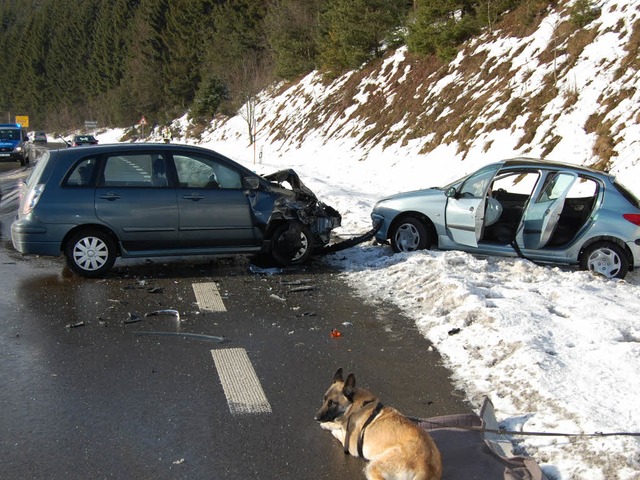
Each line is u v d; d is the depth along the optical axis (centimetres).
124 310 702
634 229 872
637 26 1816
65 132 9938
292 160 3203
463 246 940
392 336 633
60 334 623
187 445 421
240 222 888
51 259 960
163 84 7400
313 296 766
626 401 457
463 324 633
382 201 1014
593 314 643
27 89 11544
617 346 553
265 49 5466
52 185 820
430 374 543
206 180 882
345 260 956
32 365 546
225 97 5919
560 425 430
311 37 4556
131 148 857
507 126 1947
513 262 877
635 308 674
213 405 479
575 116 1725
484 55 2462
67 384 511
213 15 6681
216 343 608
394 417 383
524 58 2208
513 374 514
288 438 433
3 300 732
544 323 611
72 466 393
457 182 977
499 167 923
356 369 552
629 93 1622
